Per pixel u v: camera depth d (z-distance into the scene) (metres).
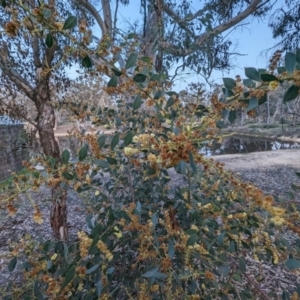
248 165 6.45
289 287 1.70
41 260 0.99
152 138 0.66
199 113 1.01
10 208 0.77
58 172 0.86
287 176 5.31
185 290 1.00
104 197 1.23
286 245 0.95
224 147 9.28
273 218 0.55
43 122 1.73
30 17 0.60
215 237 1.02
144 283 0.94
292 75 0.50
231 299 1.34
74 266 0.77
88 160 0.84
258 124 13.39
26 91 1.72
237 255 1.13
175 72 1.55
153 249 1.01
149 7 1.94
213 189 1.12
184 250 0.90
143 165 1.22
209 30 1.60
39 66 1.72
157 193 1.23
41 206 3.17
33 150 1.94
